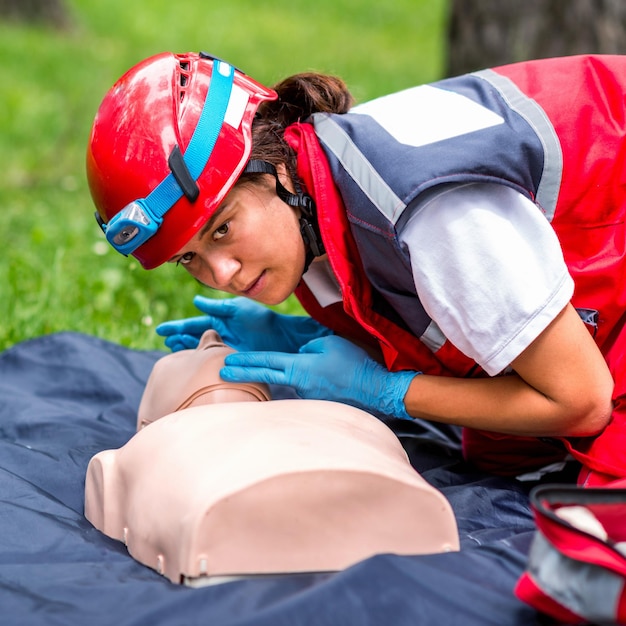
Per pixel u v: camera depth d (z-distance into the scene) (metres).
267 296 3.86
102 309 6.72
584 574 2.76
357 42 23.91
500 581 3.07
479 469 4.36
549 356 3.56
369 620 2.81
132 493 3.48
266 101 3.94
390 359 3.87
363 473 3.14
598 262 3.76
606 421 3.71
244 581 3.05
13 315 6.43
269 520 3.10
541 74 3.93
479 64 8.99
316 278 4.21
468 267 3.47
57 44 21.20
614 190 3.75
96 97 16.58
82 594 3.04
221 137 3.66
